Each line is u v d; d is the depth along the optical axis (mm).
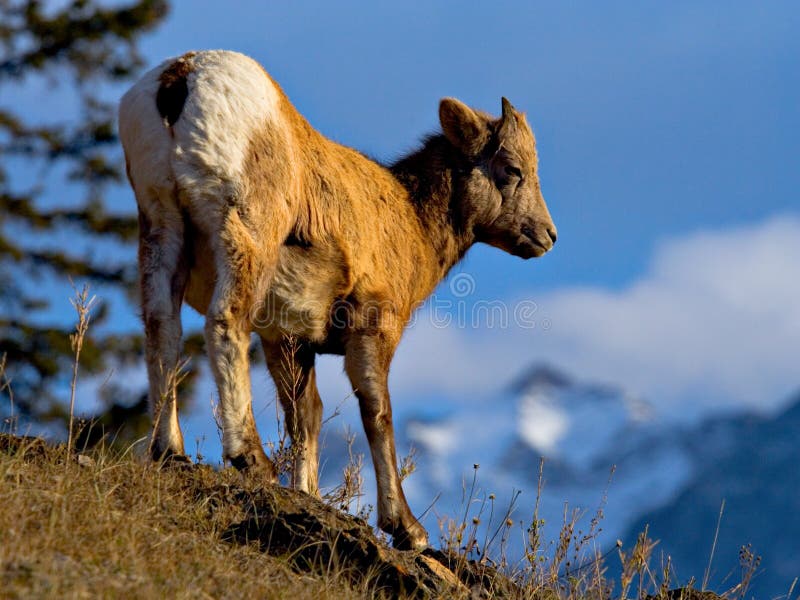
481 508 27109
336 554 23547
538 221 35344
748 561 27641
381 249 30734
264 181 26281
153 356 25328
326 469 31891
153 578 19875
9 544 19516
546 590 26016
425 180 33719
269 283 26844
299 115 28578
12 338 66125
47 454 24844
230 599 20391
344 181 29516
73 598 17984
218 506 24391
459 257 34750
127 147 26125
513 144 34844
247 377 25672
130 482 24141
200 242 26141
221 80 26016
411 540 27734
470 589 25125
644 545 25344
